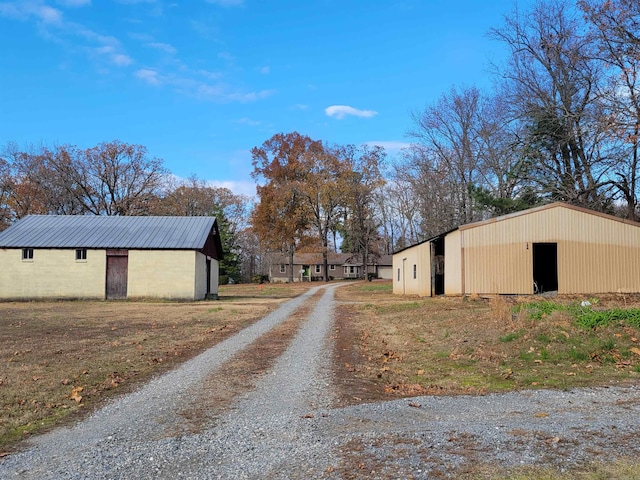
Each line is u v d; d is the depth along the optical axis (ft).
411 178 150.82
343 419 19.17
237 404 21.84
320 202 177.58
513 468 13.79
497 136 104.06
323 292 126.41
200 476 14.02
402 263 108.06
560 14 88.58
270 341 40.91
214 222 104.32
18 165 162.40
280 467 14.51
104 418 20.11
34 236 95.40
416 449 15.56
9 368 29.50
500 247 69.26
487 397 22.35
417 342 38.19
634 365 26.86
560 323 33.40
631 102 70.90
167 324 53.62
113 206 173.06
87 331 47.65
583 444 15.51
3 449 16.67
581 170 85.76
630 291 67.87
